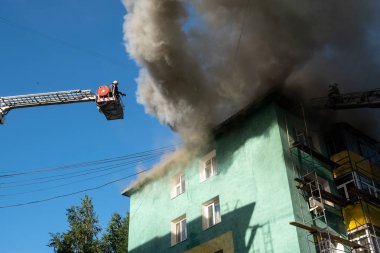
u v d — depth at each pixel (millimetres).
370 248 17797
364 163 21453
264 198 18922
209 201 21812
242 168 20812
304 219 17594
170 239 22891
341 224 18875
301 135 21031
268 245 17672
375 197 19297
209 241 20422
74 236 33500
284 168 18688
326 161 20281
